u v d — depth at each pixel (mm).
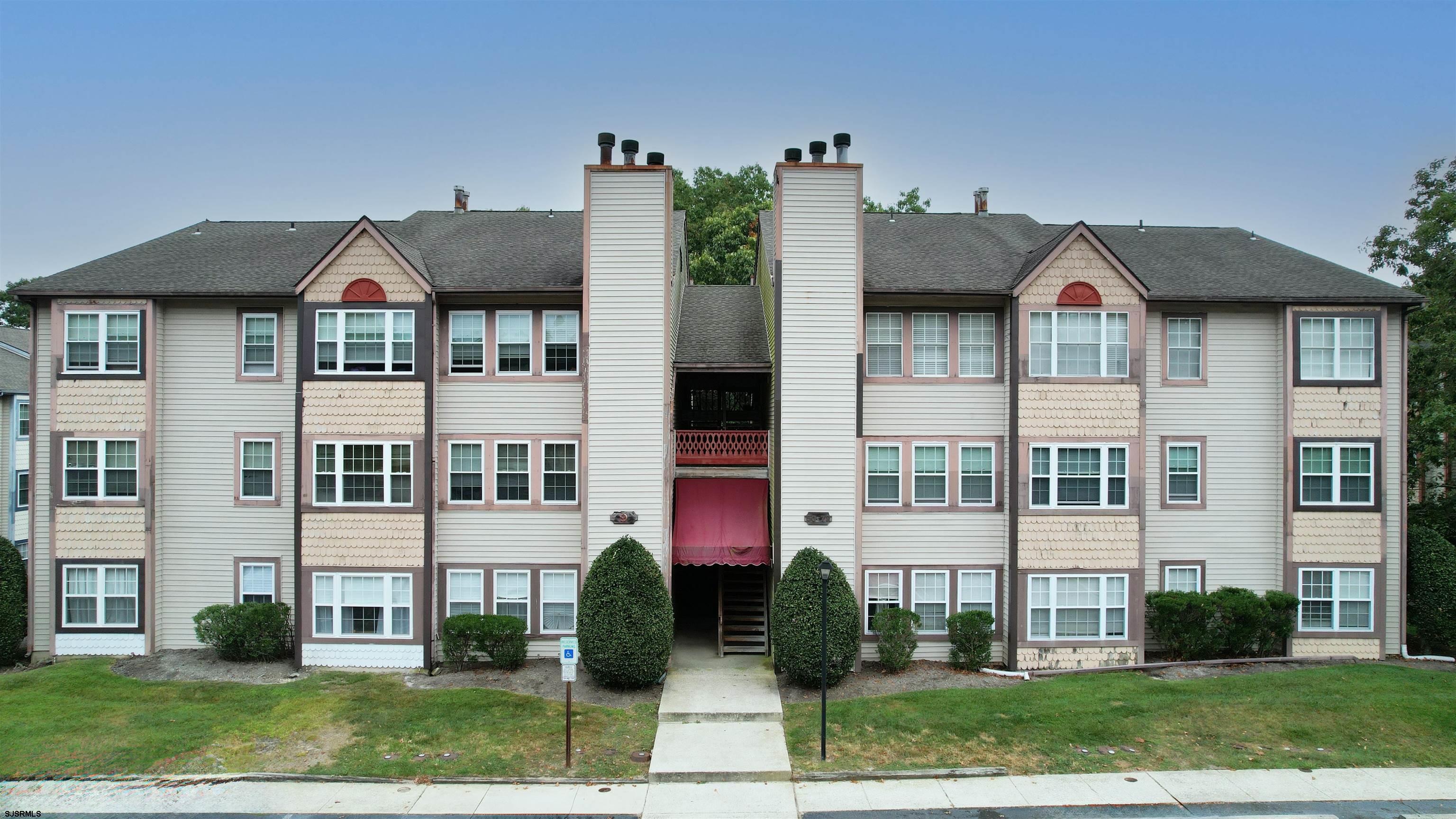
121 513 22406
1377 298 22641
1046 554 21688
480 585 22609
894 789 15047
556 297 22578
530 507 22594
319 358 21703
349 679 20688
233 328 22922
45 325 22797
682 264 28219
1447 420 24953
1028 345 21734
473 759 16141
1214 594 22406
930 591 22516
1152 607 22703
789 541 21406
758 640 23438
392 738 17062
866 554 22438
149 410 22422
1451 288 28344
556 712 18562
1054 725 17562
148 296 22328
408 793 14883
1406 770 15562
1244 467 23188
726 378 27375
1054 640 21688
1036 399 21703
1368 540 22828
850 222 21656
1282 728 17328
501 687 20281
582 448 21625
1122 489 21781
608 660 19672
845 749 16562
